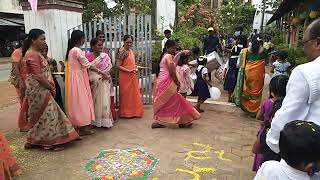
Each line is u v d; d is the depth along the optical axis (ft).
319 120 5.57
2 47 80.64
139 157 13.23
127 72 18.67
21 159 13.03
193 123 18.13
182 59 19.35
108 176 11.53
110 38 20.16
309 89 5.58
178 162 12.78
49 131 13.67
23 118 16.25
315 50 5.88
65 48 19.34
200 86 19.81
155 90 17.25
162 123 17.30
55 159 13.07
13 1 84.94
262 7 74.33
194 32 43.21
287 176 4.78
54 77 15.55
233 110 20.71
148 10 40.98
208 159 13.09
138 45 21.38
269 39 59.93
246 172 11.93
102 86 16.67
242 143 14.97
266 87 27.43
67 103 15.11
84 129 15.98
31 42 13.08
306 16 26.20
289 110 5.80
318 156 4.46
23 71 13.62
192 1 52.95
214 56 25.23
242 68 18.98
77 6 20.18
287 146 4.59
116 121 18.58
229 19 90.17
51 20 18.52
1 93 28.68
